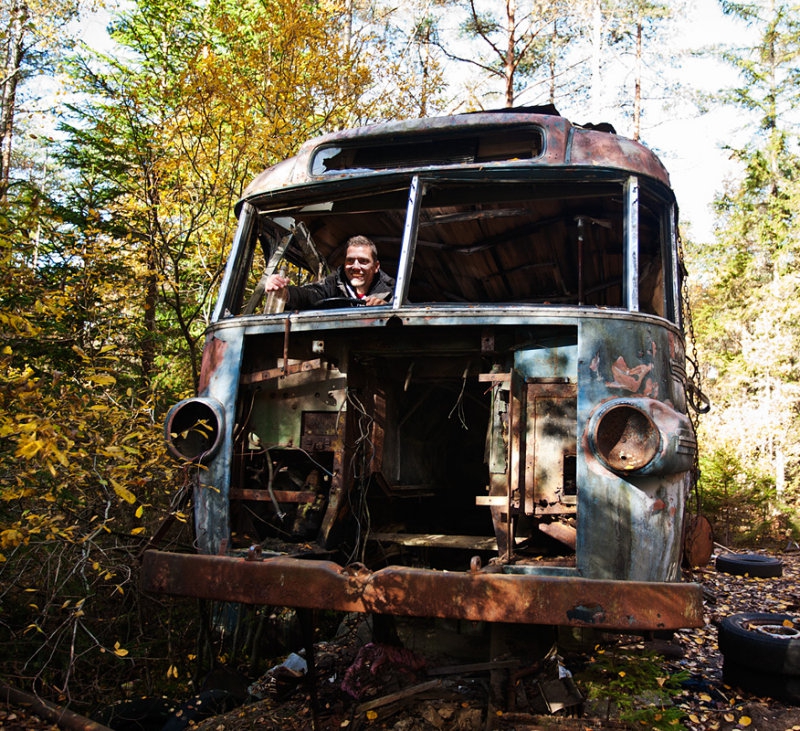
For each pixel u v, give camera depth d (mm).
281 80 8312
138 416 5020
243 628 4609
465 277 6062
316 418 3830
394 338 3785
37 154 20719
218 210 8391
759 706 3664
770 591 6863
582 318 3385
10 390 3277
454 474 5207
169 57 9930
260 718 3445
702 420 19062
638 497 3221
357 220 5172
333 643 4598
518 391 3494
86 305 6727
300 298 4379
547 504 3391
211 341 3975
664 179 4031
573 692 3322
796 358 19562
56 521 3758
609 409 3227
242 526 3932
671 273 4117
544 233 5270
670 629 2770
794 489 18422
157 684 4332
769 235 21703
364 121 10016
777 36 22781
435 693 3432
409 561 4445
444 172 3984
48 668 4148
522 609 2777
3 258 4148
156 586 3184
